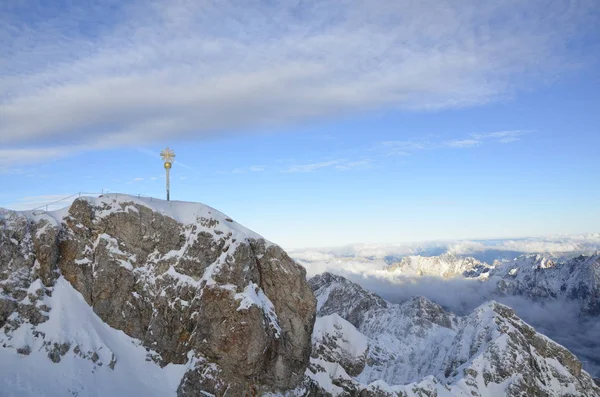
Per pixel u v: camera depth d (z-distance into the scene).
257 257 122.94
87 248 114.56
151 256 118.25
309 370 137.00
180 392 104.56
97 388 97.19
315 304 122.81
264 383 112.12
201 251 118.94
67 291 109.62
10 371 93.25
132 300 113.00
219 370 108.12
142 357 108.62
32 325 101.69
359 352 159.75
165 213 122.50
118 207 119.56
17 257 107.00
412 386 163.75
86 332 104.81
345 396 136.62
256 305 109.62
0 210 110.38
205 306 111.38
